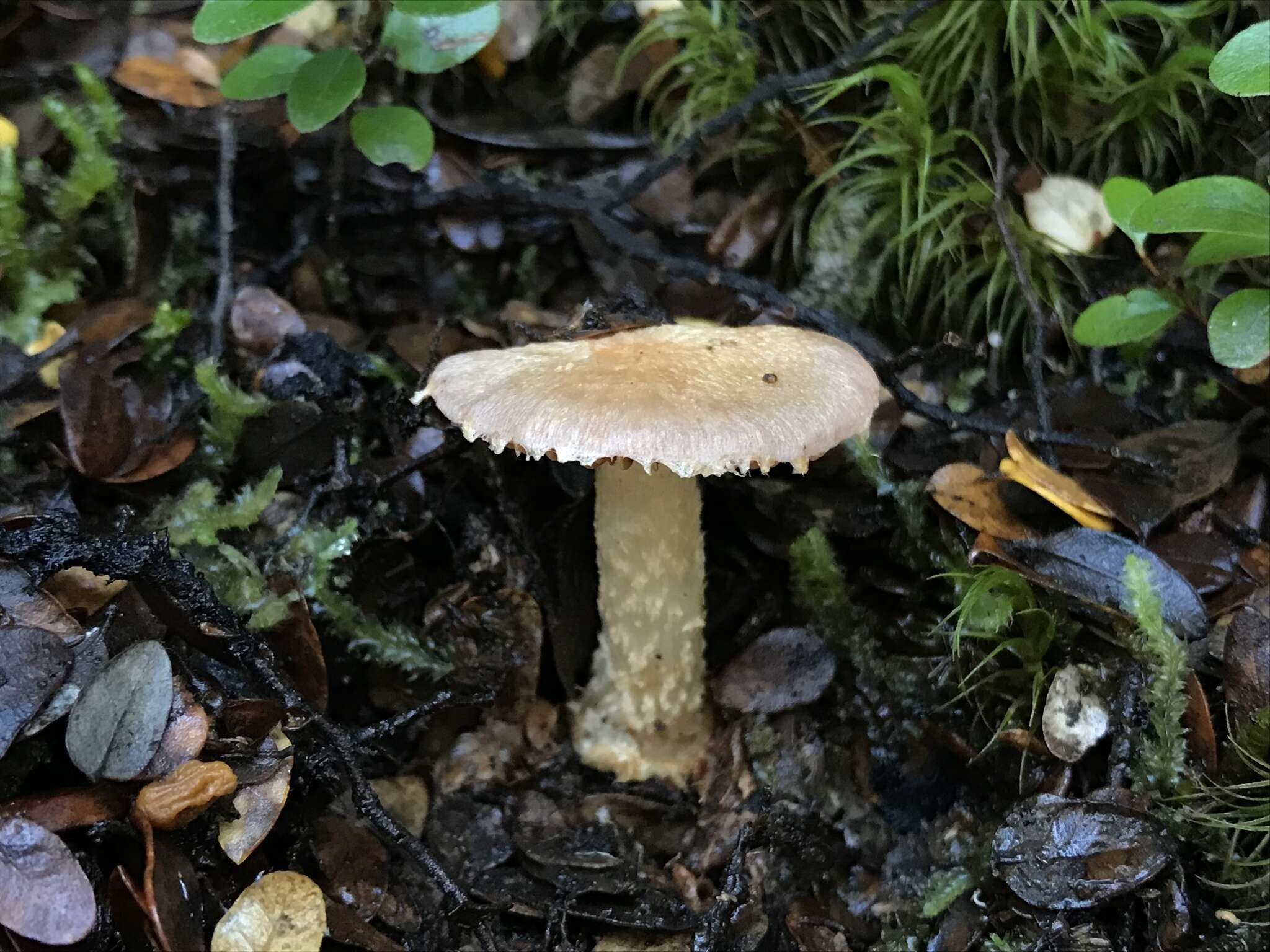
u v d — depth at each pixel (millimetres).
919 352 148
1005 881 118
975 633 131
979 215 157
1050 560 129
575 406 109
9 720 101
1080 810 118
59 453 131
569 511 153
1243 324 127
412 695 144
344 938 115
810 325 154
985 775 135
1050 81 153
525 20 167
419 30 146
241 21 125
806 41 168
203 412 144
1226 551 131
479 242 167
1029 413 152
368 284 170
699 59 165
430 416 147
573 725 148
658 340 123
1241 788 116
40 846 96
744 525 156
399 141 143
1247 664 118
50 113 143
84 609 114
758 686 144
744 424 108
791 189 169
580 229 168
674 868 133
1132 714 123
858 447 147
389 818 116
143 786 104
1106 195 137
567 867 130
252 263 164
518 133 171
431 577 155
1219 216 123
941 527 142
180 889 102
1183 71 147
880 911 130
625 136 172
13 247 139
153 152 155
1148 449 143
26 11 152
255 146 159
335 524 144
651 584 134
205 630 115
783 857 134
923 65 157
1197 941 112
